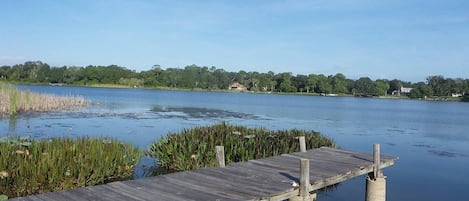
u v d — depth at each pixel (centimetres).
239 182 875
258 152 1435
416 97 16012
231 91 17412
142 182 860
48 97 4644
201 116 4616
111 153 1281
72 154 1189
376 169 1121
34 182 1038
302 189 838
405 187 1630
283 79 17338
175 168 1447
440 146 2891
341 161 1151
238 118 4569
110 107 5375
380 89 16662
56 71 14525
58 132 2694
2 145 1192
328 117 5347
